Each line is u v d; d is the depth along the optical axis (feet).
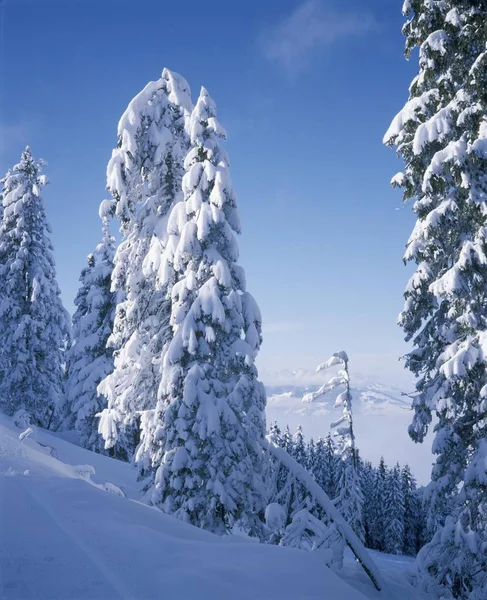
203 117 53.36
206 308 50.26
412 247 41.52
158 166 61.21
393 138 43.42
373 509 212.84
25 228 96.27
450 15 38.40
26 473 31.96
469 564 37.37
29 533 21.86
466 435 40.60
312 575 23.88
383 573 39.60
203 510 48.88
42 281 94.63
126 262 62.23
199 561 22.79
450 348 40.14
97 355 101.24
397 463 211.41
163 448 51.98
